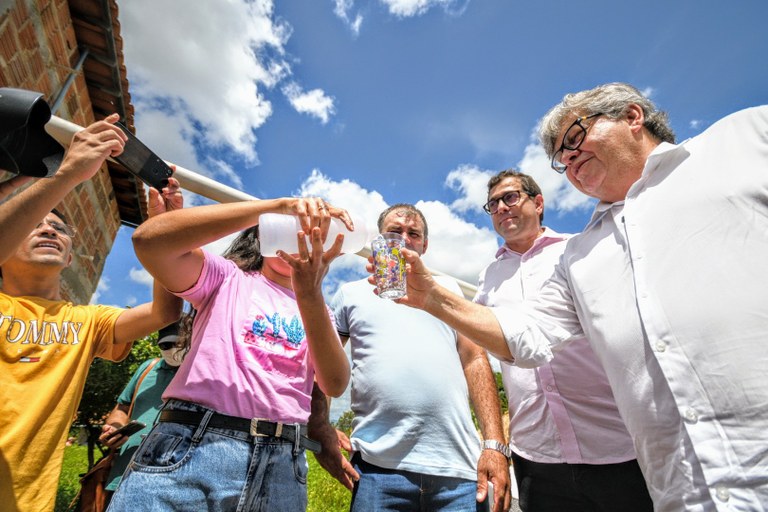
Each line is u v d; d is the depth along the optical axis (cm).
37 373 146
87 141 125
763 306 99
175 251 115
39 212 118
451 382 197
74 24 324
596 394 174
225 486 109
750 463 91
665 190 127
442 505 173
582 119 151
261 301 146
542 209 256
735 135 119
